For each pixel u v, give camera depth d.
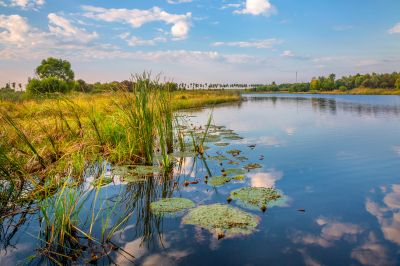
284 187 3.90
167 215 3.08
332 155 5.73
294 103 29.81
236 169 4.80
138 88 5.41
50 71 40.56
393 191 3.68
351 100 35.19
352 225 2.76
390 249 2.33
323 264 2.14
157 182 4.29
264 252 2.32
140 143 5.46
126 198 3.63
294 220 2.88
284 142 7.33
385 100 34.53
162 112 6.18
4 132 4.91
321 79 101.94
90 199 3.59
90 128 6.42
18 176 3.91
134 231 2.73
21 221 3.00
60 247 2.47
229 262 2.18
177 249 2.39
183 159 5.77
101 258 2.28
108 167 5.05
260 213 3.06
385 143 6.97
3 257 2.33
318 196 3.53
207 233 2.66
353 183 4.02
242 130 9.72
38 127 6.24
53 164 4.37
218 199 3.54
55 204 3.05
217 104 28.14
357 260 2.19
